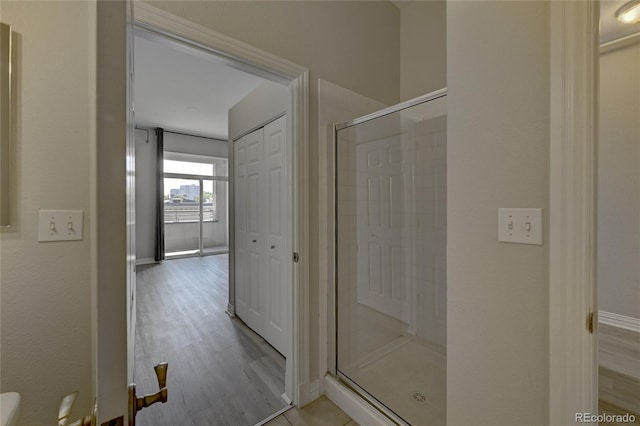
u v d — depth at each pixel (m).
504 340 0.92
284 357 2.16
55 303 1.04
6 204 0.96
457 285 1.04
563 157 0.79
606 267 1.62
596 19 0.78
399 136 1.90
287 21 1.60
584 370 0.77
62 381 1.06
